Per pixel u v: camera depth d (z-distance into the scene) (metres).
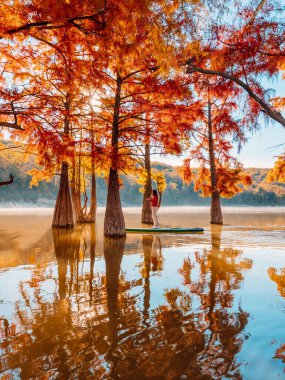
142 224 22.31
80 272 7.98
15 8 5.08
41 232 16.75
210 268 8.43
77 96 9.70
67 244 12.66
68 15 4.61
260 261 9.34
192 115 12.91
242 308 5.38
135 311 5.25
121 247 11.95
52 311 5.26
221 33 5.97
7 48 6.79
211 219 23.38
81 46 5.96
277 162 10.51
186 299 5.84
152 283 6.95
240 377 3.41
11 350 3.96
